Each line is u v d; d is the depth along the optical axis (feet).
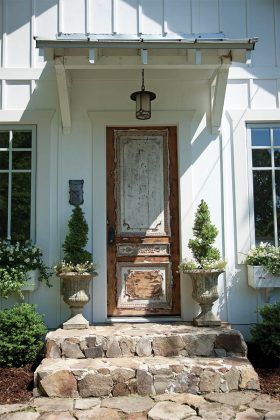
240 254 15.33
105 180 15.49
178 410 10.28
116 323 14.66
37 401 10.93
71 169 15.49
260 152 15.89
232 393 11.32
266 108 15.94
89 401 10.93
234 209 15.55
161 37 12.58
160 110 15.74
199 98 15.84
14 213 15.40
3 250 14.60
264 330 13.29
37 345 13.35
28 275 14.44
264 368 12.83
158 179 15.87
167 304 15.35
